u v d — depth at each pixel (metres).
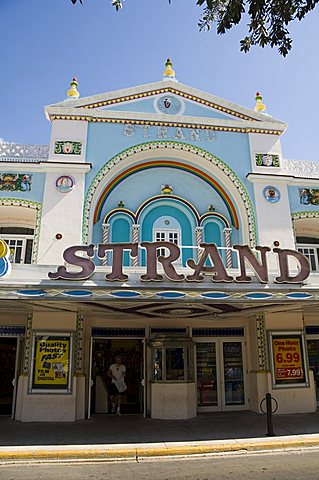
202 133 15.91
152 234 15.56
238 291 10.80
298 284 11.30
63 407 13.19
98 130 15.32
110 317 15.04
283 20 6.75
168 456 9.59
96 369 15.68
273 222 15.12
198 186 16.30
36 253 13.67
